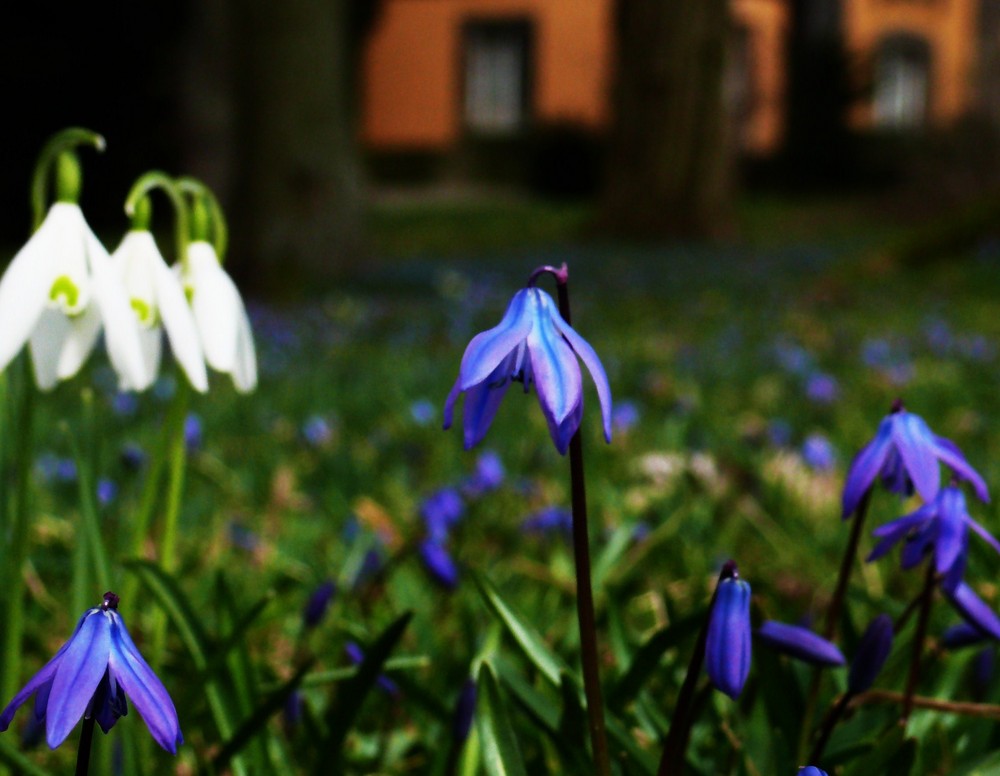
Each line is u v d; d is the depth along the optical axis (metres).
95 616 0.88
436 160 33.03
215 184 19.62
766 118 33.03
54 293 1.15
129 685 0.86
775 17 32.94
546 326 0.96
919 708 1.58
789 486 3.43
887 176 31.81
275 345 8.06
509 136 32.91
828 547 2.90
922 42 35.28
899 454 1.22
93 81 19.75
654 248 18.91
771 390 5.70
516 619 1.32
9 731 1.84
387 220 25.14
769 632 1.17
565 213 26.67
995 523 2.84
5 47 19.20
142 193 1.28
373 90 33.34
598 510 3.23
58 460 3.93
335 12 12.92
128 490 3.44
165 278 1.24
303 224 12.54
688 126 20.34
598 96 32.62
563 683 1.25
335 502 3.39
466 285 12.85
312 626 1.76
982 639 1.36
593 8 32.41
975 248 13.78
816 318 9.41
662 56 20.23
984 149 23.66
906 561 1.22
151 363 1.40
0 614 1.48
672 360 6.95
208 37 19.69
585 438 4.32
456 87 32.91
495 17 32.81
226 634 1.55
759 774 1.46
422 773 1.63
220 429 4.77
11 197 19.92
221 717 1.45
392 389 5.88
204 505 3.27
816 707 1.54
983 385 5.77
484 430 1.02
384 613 2.21
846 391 5.63
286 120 12.39
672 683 1.72
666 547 2.83
